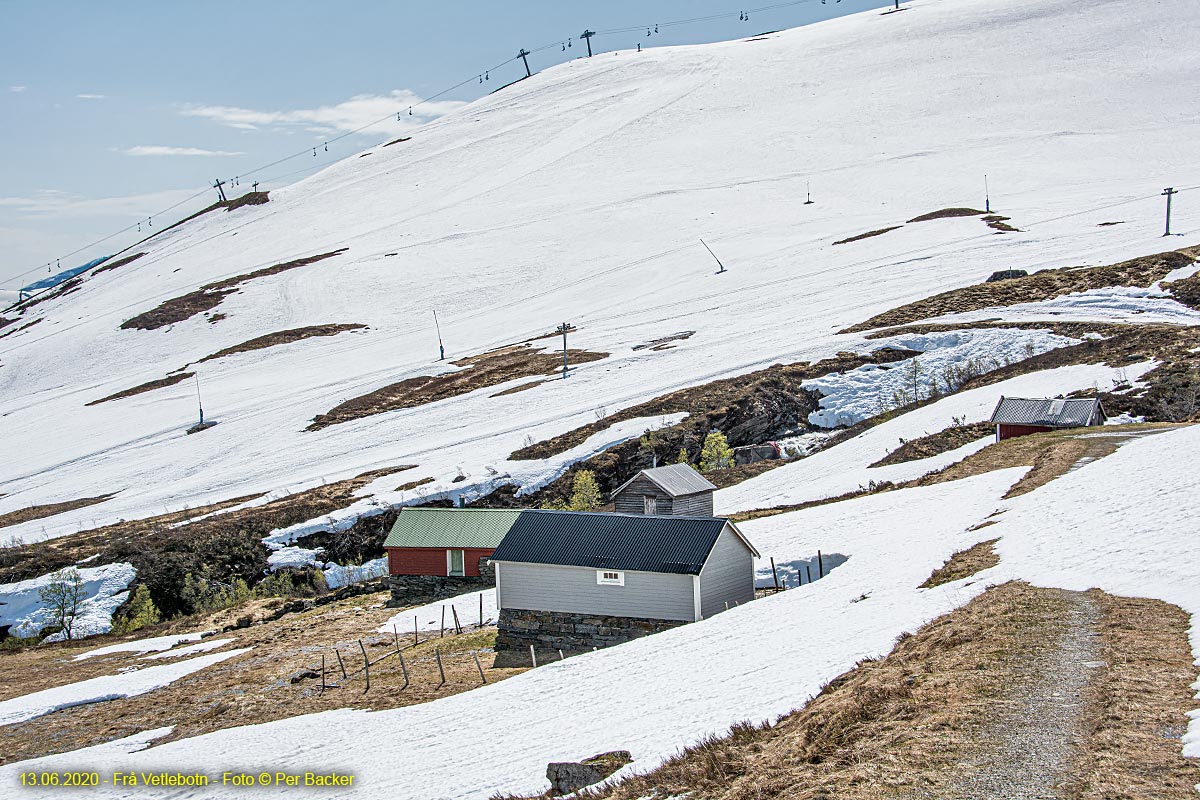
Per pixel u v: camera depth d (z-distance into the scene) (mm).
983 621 22969
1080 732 15648
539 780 22203
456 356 123000
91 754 36719
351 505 79812
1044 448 54719
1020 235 127625
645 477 55031
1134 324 86188
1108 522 30734
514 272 158625
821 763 17000
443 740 28578
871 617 28719
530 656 42406
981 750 15562
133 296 184125
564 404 96312
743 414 86125
